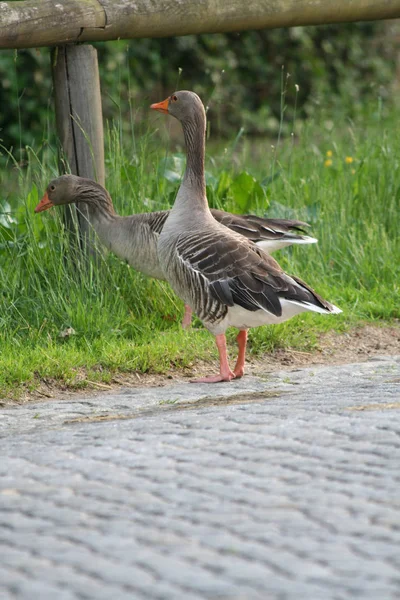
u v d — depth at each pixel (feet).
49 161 50.55
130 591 15.75
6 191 55.88
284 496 20.10
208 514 19.17
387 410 26.66
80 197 42.98
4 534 18.48
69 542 17.95
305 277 46.50
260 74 97.91
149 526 18.63
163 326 42.01
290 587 15.79
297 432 24.73
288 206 50.90
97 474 21.95
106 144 56.59
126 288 43.34
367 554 17.13
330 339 41.04
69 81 43.04
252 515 19.07
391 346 40.65
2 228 43.88
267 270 33.96
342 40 101.40
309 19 48.16
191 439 24.61
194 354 38.06
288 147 63.16
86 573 16.55
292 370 36.94
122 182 48.32
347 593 15.56
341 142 63.82
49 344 37.91
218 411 28.25
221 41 94.68
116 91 85.05
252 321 34.55
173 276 36.19
